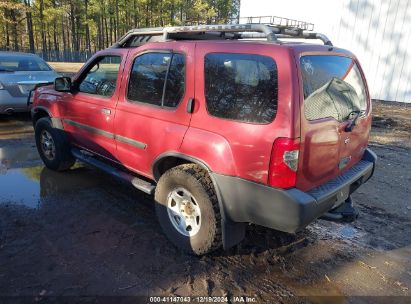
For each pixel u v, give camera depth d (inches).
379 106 452.4
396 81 446.9
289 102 103.0
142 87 146.1
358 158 149.2
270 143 105.3
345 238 150.7
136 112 146.2
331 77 125.3
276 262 131.0
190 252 131.1
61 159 202.7
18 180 199.3
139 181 153.2
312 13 504.1
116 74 159.8
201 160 121.2
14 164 226.1
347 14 472.7
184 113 127.5
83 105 177.2
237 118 113.0
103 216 160.7
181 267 125.4
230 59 116.6
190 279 119.1
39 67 378.9
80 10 2007.9
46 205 169.0
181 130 127.3
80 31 2223.2
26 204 169.5
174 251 135.1
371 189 204.7
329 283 120.3
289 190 106.4
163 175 133.6
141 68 146.8
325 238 149.9
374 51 458.6
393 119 385.1
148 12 2042.3
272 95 106.1
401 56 436.5
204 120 121.4
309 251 139.3
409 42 426.9
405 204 185.8
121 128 154.7
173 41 136.7
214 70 120.2
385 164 249.1
